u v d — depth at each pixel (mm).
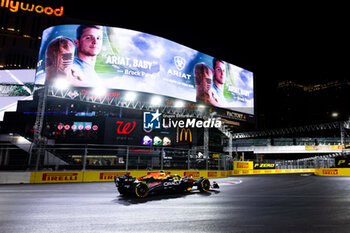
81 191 10773
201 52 34625
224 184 15523
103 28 27766
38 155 17484
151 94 28594
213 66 35500
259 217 5887
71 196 9234
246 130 59375
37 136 21672
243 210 6719
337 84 123375
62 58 25719
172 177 10422
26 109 43062
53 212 6336
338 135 80312
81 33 26844
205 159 23281
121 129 36812
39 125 22594
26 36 62906
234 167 32531
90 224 5180
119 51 27750
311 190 11859
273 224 5242
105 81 26422
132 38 28844
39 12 63125
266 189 12320
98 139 37125
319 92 129375
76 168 21547
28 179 14367
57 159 23578
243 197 9281
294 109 134250
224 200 8516
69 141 37156
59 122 38250
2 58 61312
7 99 45156
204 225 5141
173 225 5137
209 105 33469
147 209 6816
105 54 27094
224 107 35406
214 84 34906
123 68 27500
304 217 5902
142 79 28328
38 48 63906
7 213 6184
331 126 41781
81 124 37875
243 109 38188
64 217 5793
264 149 46125
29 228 4855
